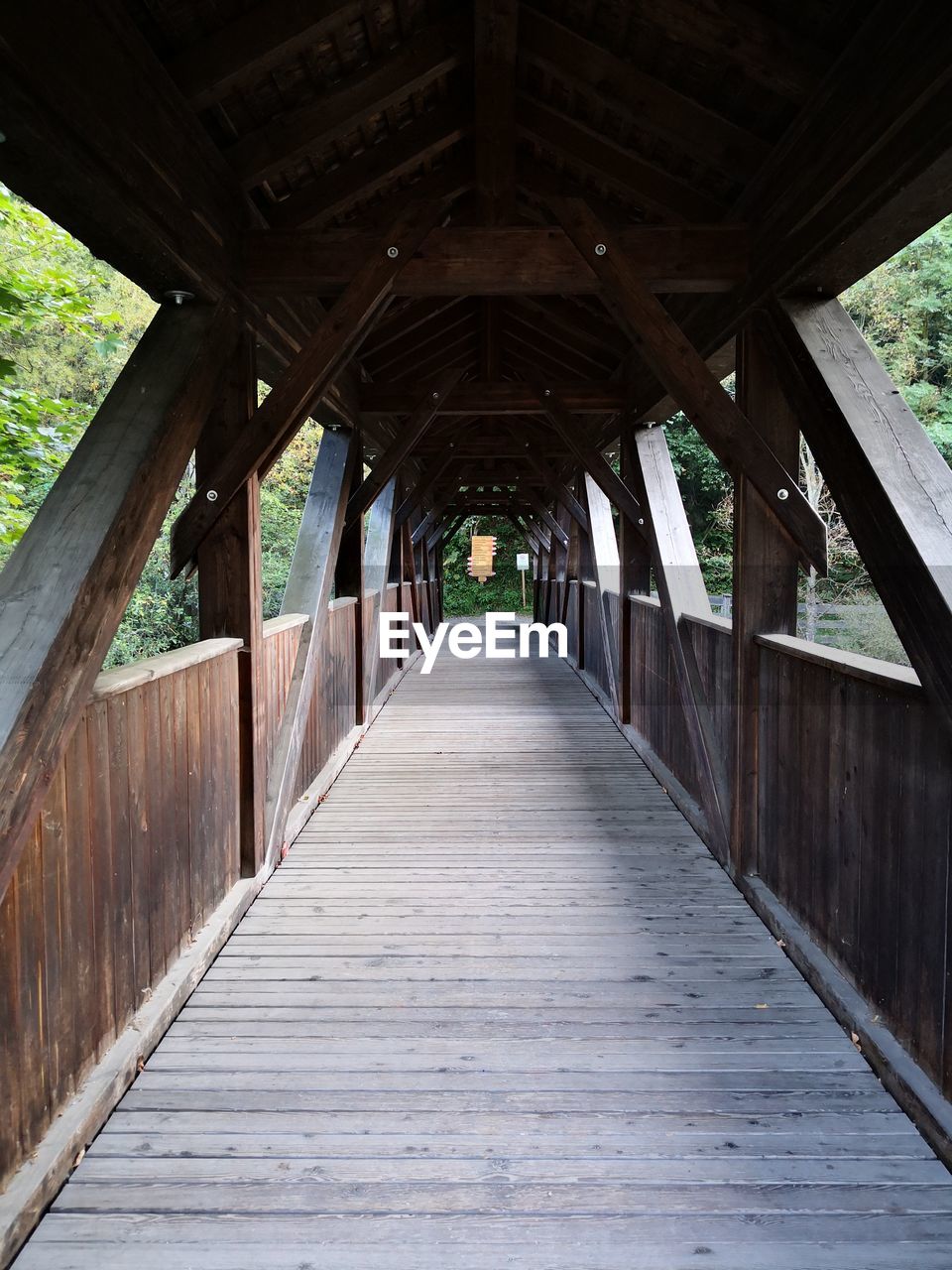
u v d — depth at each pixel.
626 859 3.79
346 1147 1.89
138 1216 1.69
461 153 3.91
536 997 2.56
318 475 5.57
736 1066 2.21
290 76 2.77
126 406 2.37
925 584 1.96
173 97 2.41
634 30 2.76
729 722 3.63
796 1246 1.63
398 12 2.75
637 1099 2.07
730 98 2.90
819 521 2.97
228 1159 1.85
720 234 3.13
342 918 3.15
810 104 2.56
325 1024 2.41
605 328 5.73
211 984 2.64
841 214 2.34
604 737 6.42
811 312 2.79
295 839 4.07
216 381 2.79
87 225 2.16
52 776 1.74
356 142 3.33
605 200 4.04
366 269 2.93
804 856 2.84
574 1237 1.65
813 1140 1.92
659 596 5.11
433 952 2.87
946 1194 1.76
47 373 11.41
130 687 2.18
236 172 2.95
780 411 3.21
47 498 2.08
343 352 3.21
